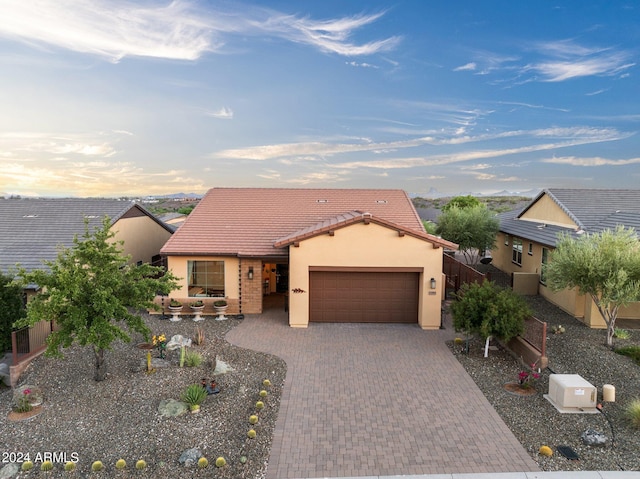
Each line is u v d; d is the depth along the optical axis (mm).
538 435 9578
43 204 23766
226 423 10055
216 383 12062
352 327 17625
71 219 22000
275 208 23234
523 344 13695
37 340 14383
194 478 8078
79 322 11297
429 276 17469
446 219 31672
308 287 17781
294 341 15891
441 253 17391
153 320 18578
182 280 19156
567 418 10289
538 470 8328
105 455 8859
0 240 19812
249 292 19391
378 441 9352
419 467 8453
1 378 13195
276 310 20156
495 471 8312
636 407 9867
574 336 15844
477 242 29891
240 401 11133
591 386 10656
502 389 11906
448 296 22297
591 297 15789
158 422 10062
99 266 12070
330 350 14969
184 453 8680
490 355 14477
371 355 14500
